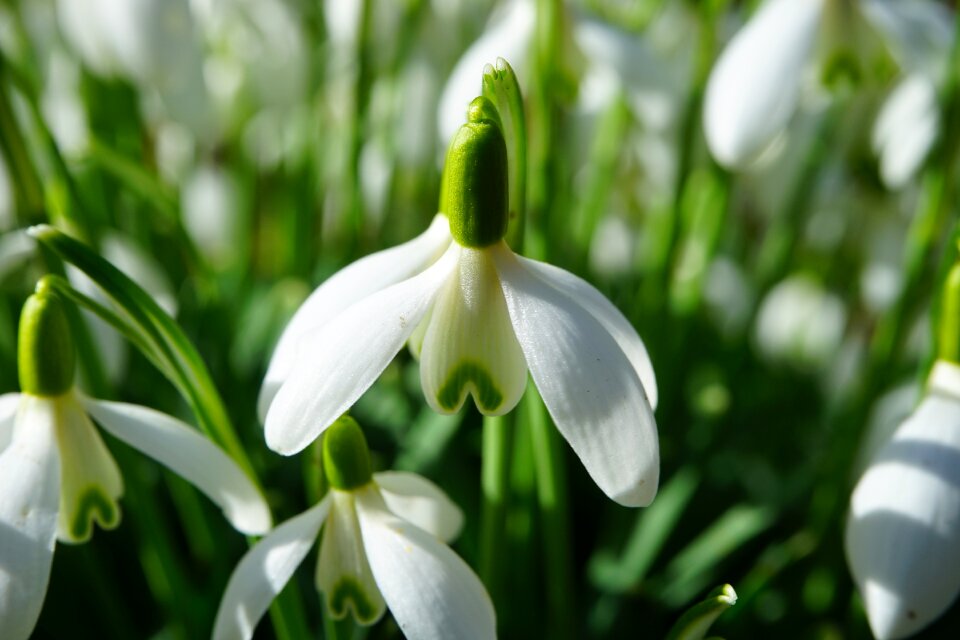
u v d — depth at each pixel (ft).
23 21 0.99
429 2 0.99
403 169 1.07
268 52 1.05
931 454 0.67
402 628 0.61
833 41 0.81
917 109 0.86
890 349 0.83
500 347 0.62
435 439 0.88
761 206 1.04
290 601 0.68
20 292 0.93
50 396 0.64
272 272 1.27
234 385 0.88
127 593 0.92
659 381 0.92
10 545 0.62
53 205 0.79
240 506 0.65
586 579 0.92
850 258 1.04
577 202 1.09
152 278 0.86
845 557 0.85
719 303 1.05
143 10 0.84
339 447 0.64
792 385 1.07
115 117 0.98
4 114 0.75
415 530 0.63
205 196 1.18
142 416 0.64
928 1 0.88
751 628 0.87
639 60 0.85
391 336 0.60
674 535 0.94
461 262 0.62
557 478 0.74
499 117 0.62
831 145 0.96
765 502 0.91
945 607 0.66
